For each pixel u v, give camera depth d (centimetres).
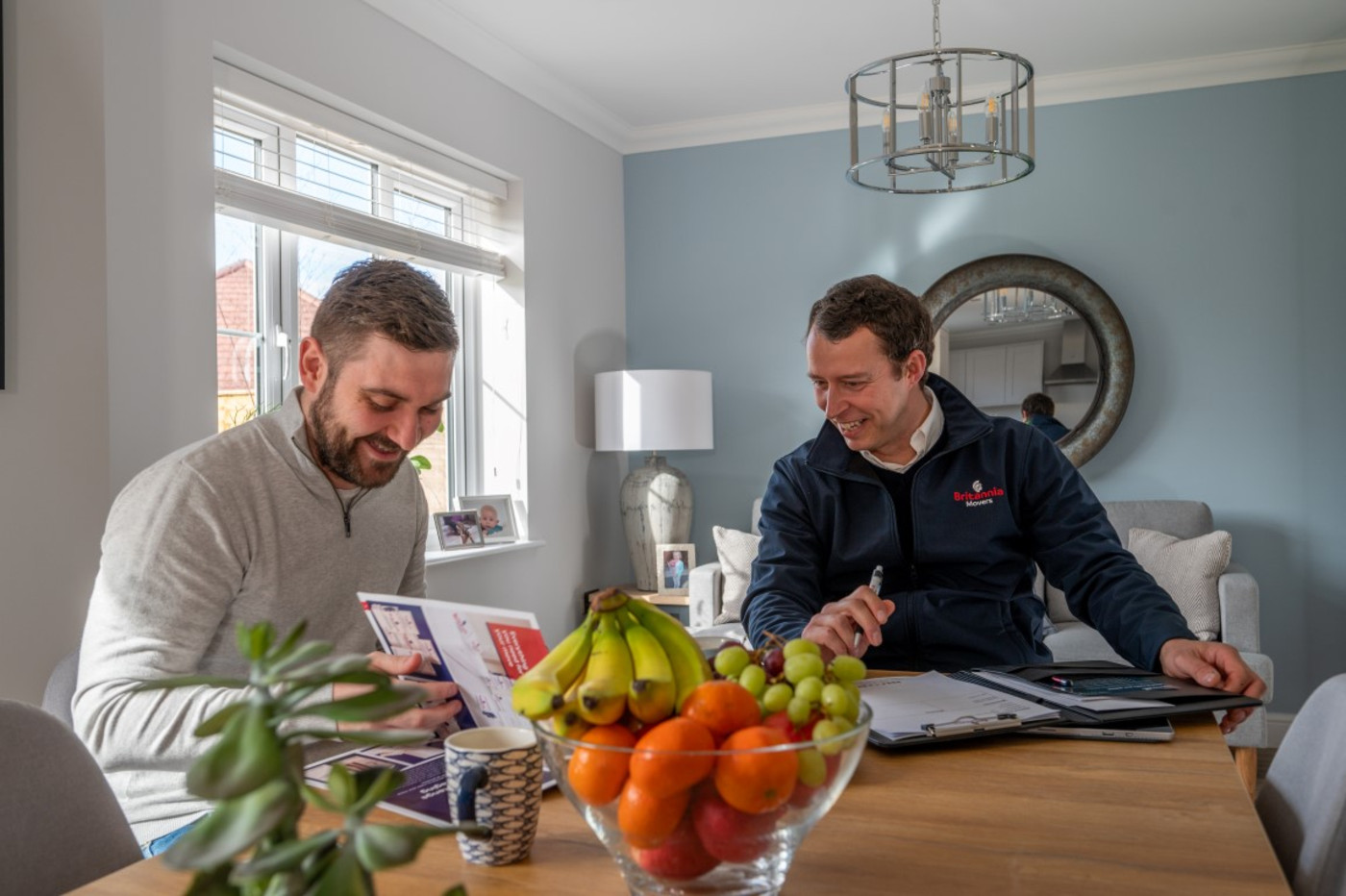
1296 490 393
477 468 397
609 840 70
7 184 199
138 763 129
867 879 79
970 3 340
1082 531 179
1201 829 88
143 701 128
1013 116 242
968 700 127
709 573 387
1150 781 101
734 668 80
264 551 146
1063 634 347
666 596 416
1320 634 390
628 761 67
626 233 482
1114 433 413
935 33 329
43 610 204
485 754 82
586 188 446
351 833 39
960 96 241
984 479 184
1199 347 404
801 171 455
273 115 287
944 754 112
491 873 82
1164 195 407
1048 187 421
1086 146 416
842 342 170
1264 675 319
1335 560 388
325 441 149
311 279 318
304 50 282
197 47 246
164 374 235
